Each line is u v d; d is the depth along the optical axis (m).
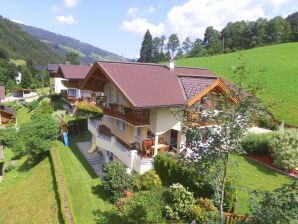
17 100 71.56
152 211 15.04
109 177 18.55
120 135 24.70
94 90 28.03
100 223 16.52
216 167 10.64
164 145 21.06
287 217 8.05
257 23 122.06
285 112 36.31
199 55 119.69
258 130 31.28
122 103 23.75
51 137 30.41
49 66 66.00
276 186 18.64
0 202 23.11
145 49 148.00
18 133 38.28
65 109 48.41
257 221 8.94
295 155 20.42
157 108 18.47
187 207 15.15
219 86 19.08
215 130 9.98
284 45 82.75
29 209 20.75
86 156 27.92
